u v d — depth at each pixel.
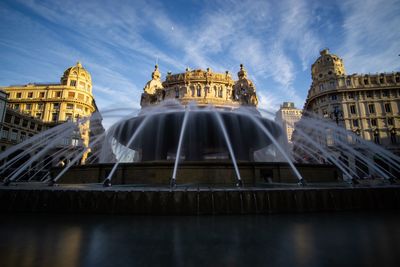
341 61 60.03
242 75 32.12
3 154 13.01
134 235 4.54
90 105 70.38
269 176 12.18
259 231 4.84
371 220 5.86
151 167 11.58
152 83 37.25
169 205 6.39
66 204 6.60
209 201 6.46
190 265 3.16
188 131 14.95
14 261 3.26
